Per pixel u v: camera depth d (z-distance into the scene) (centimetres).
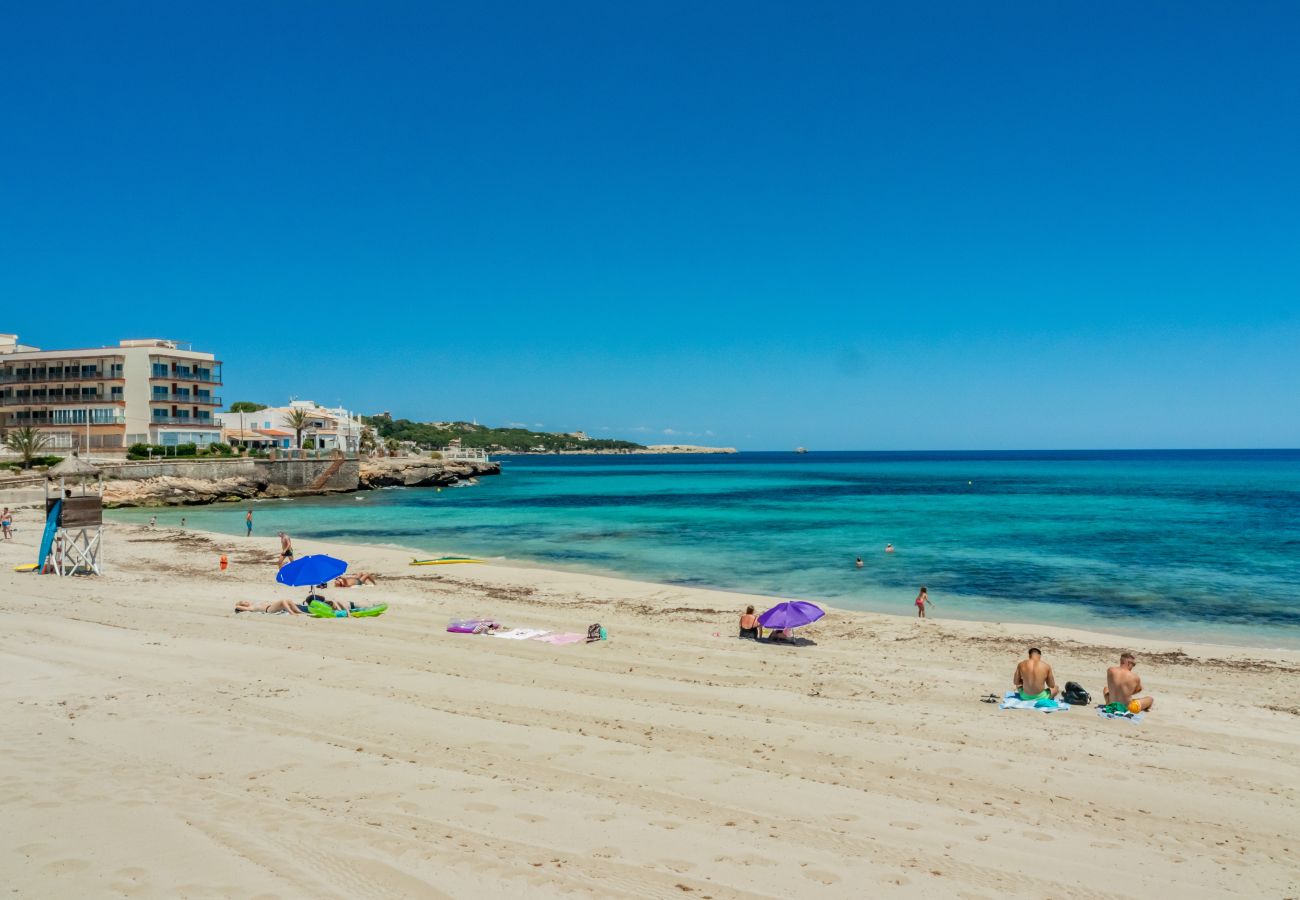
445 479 12100
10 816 882
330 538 5181
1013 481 13050
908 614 2792
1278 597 3061
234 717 1303
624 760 1158
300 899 725
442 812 945
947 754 1227
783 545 4706
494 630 2147
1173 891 820
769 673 1755
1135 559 4038
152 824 874
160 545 4384
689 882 793
